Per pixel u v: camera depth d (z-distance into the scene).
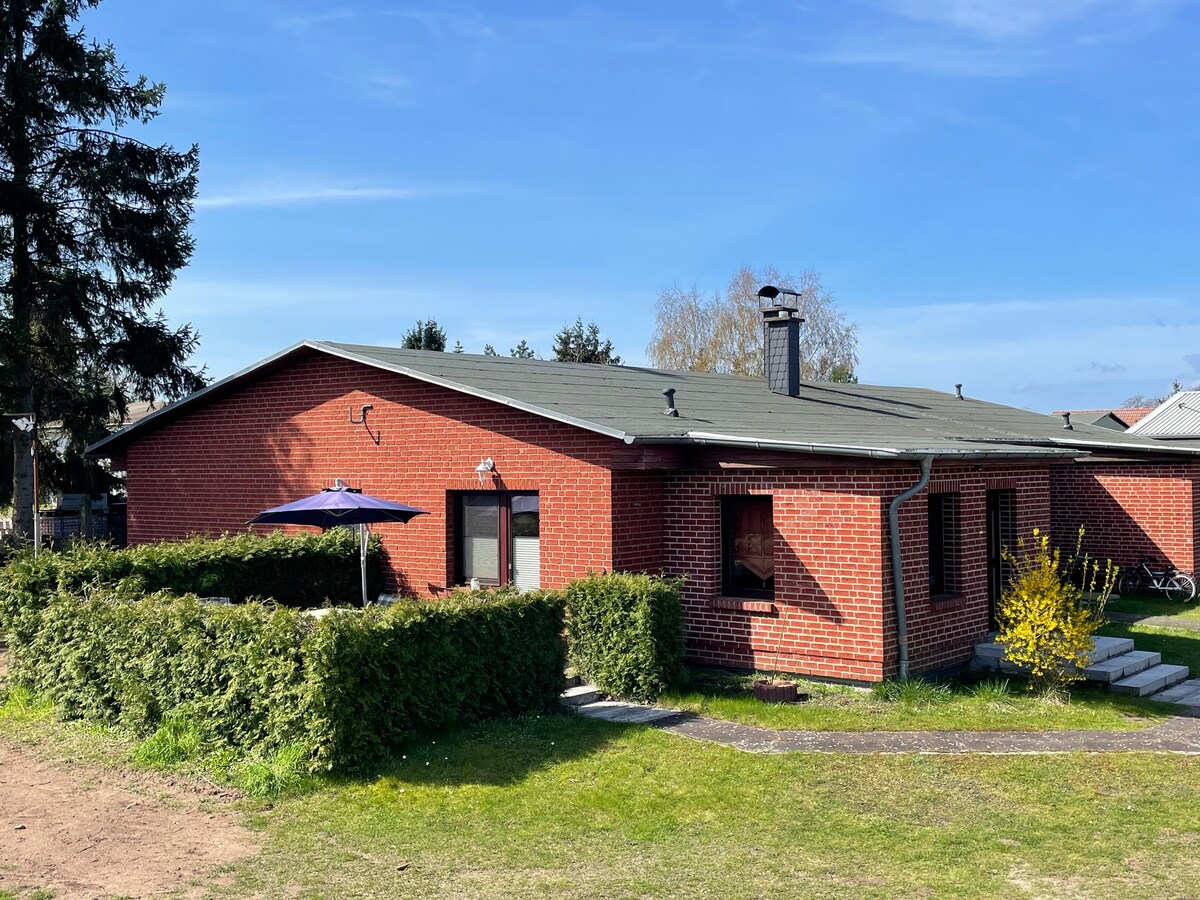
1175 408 39.03
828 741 10.48
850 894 6.82
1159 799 8.76
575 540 14.05
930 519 14.34
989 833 7.97
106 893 6.81
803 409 18.45
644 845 7.75
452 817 8.29
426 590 16.00
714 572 14.01
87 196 28.73
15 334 24.88
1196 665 14.91
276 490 18.05
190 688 10.07
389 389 16.45
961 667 14.12
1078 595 13.23
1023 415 26.67
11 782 9.31
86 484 30.55
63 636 11.59
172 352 30.75
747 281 55.84
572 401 14.85
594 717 11.19
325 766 9.05
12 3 27.25
